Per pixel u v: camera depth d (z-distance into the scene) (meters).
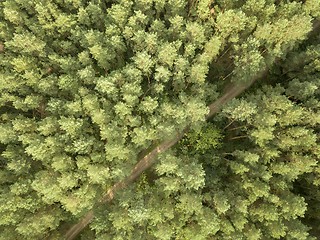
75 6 62.66
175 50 56.34
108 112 58.00
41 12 59.69
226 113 61.09
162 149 66.81
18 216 54.00
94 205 61.16
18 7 62.34
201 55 57.78
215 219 50.94
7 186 55.91
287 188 55.44
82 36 61.19
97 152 57.59
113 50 61.03
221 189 58.50
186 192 53.59
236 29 60.06
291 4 59.72
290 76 66.31
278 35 59.31
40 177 54.06
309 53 60.34
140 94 58.41
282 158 57.41
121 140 56.72
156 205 53.75
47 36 63.12
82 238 59.81
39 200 55.16
